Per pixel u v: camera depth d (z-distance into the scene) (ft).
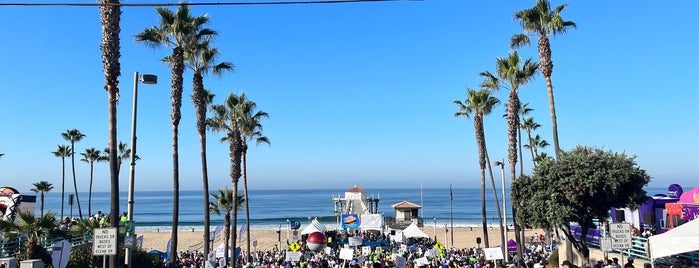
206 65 88.58
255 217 428.97
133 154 56.49
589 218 69.26
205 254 87.45
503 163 97.86
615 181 64.75
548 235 145.18
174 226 73.15
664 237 49.73
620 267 52.34
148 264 69.31
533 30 85.61
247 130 124.06
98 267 60.34
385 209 525.34
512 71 100.99
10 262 36.47
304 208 579.07
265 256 126.31
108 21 51.49
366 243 152.46
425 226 307.37
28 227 52.65
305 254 104.32
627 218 103.14
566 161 69.51
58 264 43.24
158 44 77.00
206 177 88.94
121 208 607.78
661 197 109.09
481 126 116.67
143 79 56.75
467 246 202.39
